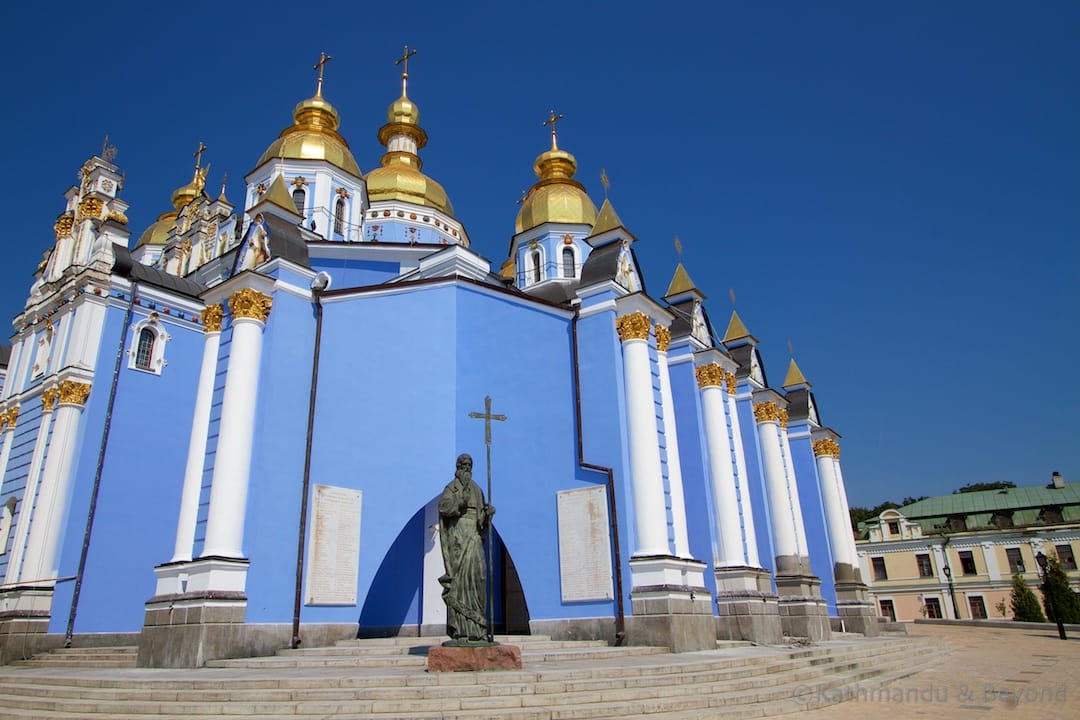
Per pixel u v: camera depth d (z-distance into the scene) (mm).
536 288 32250
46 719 10781
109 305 24891
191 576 16641
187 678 12289
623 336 20156
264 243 20312
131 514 23500
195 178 45000
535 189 39594
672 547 19062
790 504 29391
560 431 20156
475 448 20844
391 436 20172
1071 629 35875
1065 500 57000
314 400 19266
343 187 35344
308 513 18359
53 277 28766
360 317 20641
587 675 12016
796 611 27031
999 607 55000
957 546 57656
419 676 11586
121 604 22688
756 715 11367
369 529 19297
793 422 35625
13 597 21500
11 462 25656
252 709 10453
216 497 17094
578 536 19078
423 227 38938
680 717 10680
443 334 21594
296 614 17406
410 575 21062
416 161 42062
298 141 35156
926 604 57469
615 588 18203
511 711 10266
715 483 23859
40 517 22312
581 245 37312
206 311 19484
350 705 10430
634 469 18969
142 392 24719
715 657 15641
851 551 34656
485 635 12898
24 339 27859
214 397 18516
